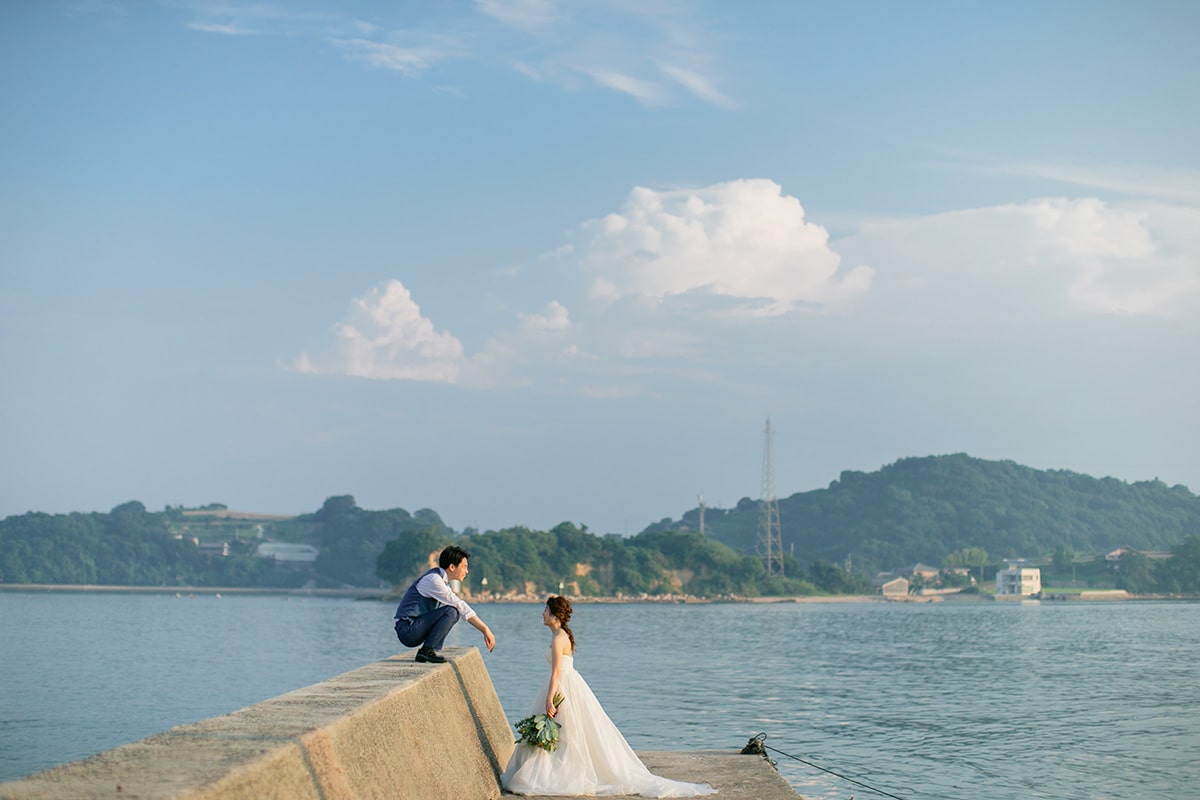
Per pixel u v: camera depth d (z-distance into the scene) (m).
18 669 56.78
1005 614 187.00
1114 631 114.00
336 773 7.04
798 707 38.34
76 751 28.55
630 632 108.62
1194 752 28.38
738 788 13.34
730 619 154.62
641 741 29.30
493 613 182.62
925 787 23.33
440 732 10.27
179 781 5.36
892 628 122.75
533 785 12.06
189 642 85.06
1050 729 32.97
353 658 66.44
